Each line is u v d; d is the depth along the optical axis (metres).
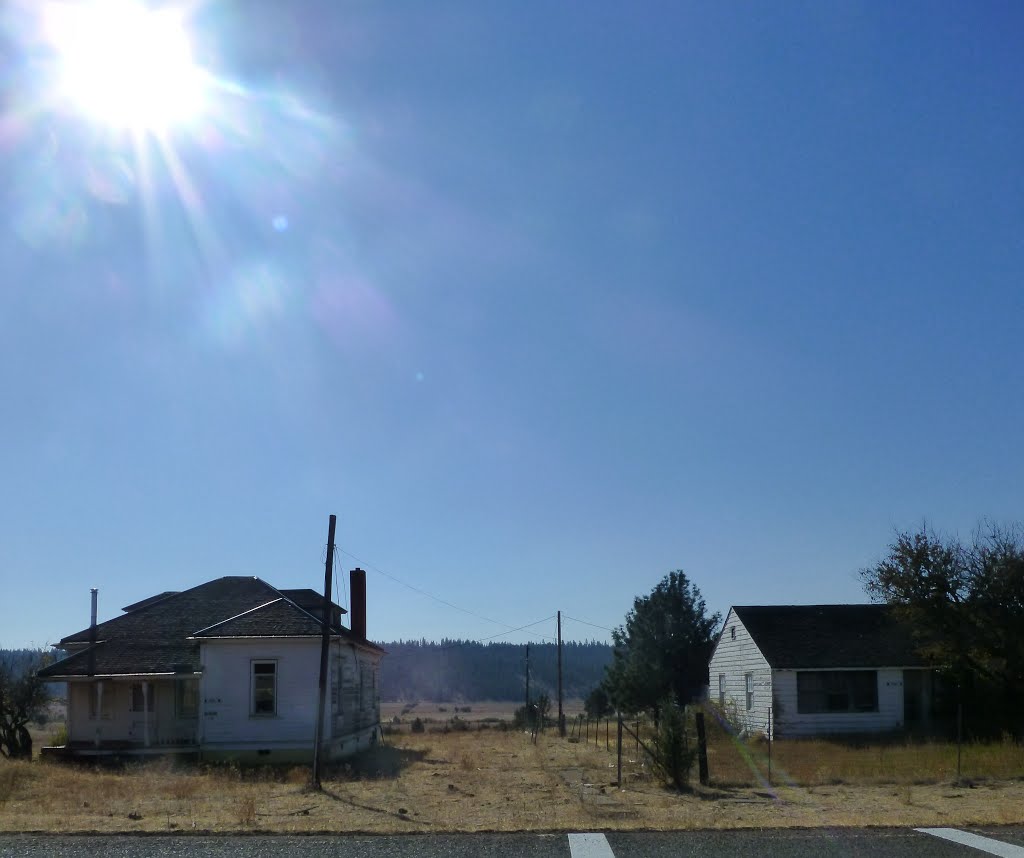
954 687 35.41
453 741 43.91
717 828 13.42
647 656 46.91
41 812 16.23
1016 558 31.66
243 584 34.47
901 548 33.03
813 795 18.58
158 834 13.25
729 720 36.16
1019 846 11.87
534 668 181.88
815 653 35.16
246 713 29.41
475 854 11.60
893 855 11.34
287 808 17.23
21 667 33.03
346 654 33.31
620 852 11.66
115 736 29.89
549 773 25.20
